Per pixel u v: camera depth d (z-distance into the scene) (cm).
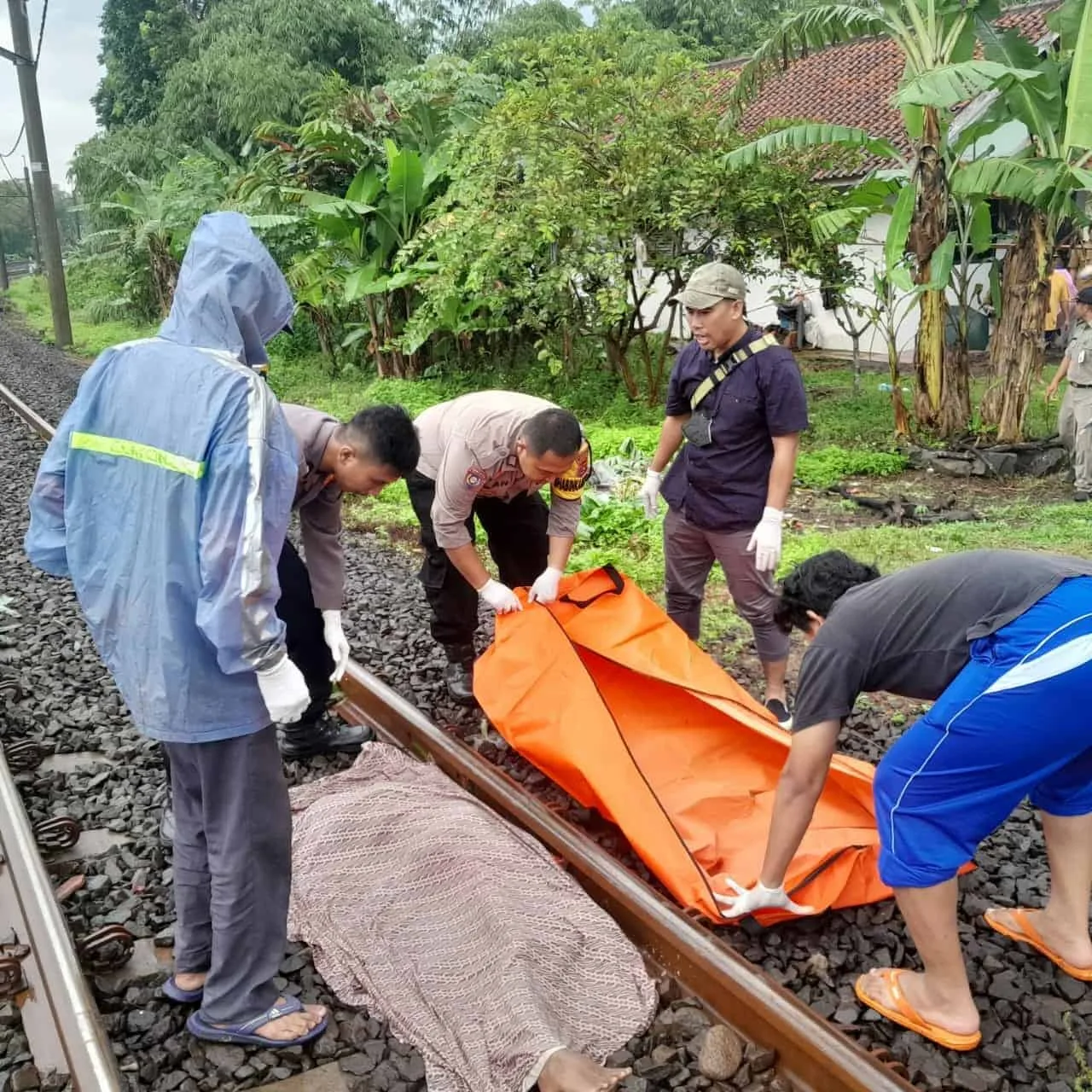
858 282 1327
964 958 306
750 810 368
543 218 1138
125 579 239
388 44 2670
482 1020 269
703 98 1174
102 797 405
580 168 1164
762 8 3253
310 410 354
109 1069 248
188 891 279
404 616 605
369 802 365
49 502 259
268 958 271
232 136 2528
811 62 2000
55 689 509
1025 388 986
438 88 1537
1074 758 262
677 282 1212
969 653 258
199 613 229
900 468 1008
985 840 368
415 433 319
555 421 370
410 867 332
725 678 402
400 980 292
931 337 1025
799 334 1784
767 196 1143
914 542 722
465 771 392
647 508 484
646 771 391
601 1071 242
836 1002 289
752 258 1223
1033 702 245
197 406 228
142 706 245
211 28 2758
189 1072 267
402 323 1544
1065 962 299
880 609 269
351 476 318
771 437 425
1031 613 250
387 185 1420
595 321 1262
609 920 313
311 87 2320
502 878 322
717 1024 281
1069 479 952
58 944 292
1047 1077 264
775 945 311
